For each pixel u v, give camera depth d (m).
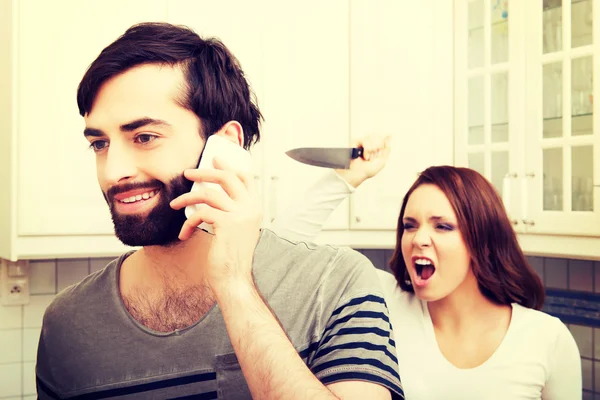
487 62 1.81
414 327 1.38
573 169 1.60
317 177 1.93
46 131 1.55
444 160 1.94
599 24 1.53
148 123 0.58
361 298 0.67
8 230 1.56
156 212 0.59
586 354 1.93
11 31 1.51
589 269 1.92
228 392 0.62
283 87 1.88
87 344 0.64
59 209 1.57
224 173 0.58
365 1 1.96
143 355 0.63
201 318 0.63
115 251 1.65
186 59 0.62
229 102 0.66
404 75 1.95
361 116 1.96
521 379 1.29
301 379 0.53
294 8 1.90
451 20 1.93
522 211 1.68
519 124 1.71
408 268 1.38
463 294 1.35
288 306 0.66
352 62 1.96
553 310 2.01
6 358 1.93
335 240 1.96
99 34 1.61
